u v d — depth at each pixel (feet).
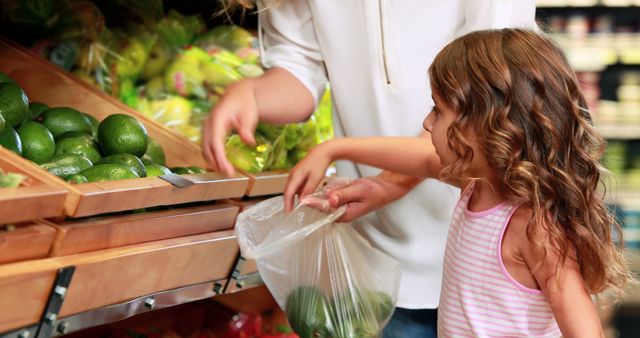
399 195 5.60
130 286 4.64
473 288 4.64
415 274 5.95
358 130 5.98
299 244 5.41
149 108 6.87
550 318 4.64
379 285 5.54
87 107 6.24
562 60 4.58
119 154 5.23
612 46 12.33
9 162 4.25
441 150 4.72
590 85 12.25
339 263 5.43
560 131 4.42
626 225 11.56
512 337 4.61
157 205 4.84
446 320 4.80
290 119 5.87
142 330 6.48
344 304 5.38
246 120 5.21
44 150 4.95
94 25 6.87
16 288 3.89
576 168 4.47
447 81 4.59
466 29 5.57
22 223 4.12
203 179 5.17
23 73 6.24
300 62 6.02
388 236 5.99
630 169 12.12
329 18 5.81
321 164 5.36
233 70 7.12
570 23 12.41
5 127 4.73
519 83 4.42
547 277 4.39
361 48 5.77
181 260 4.96
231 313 7.06
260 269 5.38
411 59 5.71
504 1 5.40
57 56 6.71
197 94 7.00
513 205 4.52
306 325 5.34
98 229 4.42
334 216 5.39
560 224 4.39
